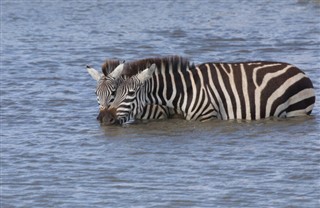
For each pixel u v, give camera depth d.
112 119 27.16
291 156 24.08
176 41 43.75
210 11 56.59
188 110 27.59
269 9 56.16
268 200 20.89
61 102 30.89
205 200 20.95
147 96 27.66
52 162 24.25
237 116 27.64
